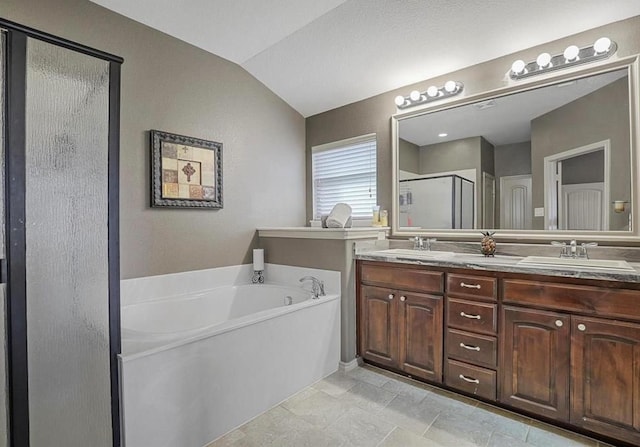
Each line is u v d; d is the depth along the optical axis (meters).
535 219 2.45
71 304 1.42
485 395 2.15
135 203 2.54
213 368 1.87
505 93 2.58
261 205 3.44
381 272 2.64
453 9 2.32
